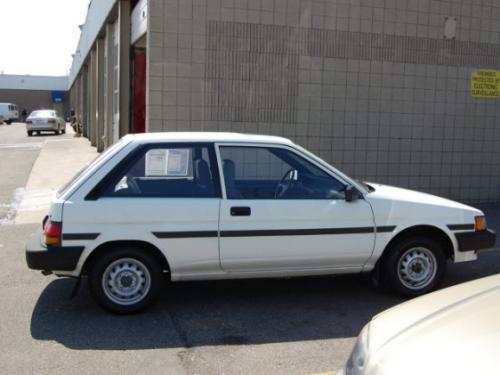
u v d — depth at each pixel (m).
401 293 5.61
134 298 5.13
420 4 10.63
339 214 5.37
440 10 10.77
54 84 74.50
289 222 5.27
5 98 73.19
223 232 5.14
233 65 9.74
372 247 5.46
